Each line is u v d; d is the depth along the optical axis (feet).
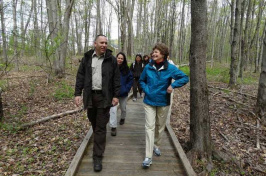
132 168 11.70
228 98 29.14
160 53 10.84
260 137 17.29
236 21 35.60
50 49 29.01
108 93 10.80
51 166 12.44
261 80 20.40
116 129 17.13
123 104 17.76
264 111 20.43
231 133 18.33
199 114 13.38
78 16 100.58
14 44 26.71
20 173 11.79
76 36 98.53
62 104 25.17
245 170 13.60
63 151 14.17
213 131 18.76
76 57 79.00
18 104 24.52
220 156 14.06
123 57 15.94
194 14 12.42
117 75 11.18
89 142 14.52
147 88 11.33
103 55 10.64
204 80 13.08
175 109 25.22
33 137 16.26
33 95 28.07
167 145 14.60
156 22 77.25
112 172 11.28
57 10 39.52
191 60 13.21
